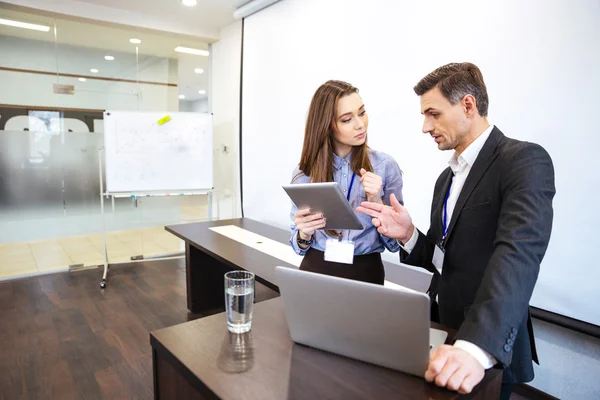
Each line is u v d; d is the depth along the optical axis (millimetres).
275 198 3777
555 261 1757
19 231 3875
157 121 3799
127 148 3719
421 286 1706
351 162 1490
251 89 3932
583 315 1686
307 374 846
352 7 2746
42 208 3963
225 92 4477
